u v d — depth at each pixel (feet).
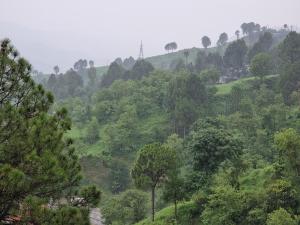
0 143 44.93
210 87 424.05
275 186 133.18
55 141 46.26
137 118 398.83
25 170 43.39
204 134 169.17
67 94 583.99
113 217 187.01
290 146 139.44
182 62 604.08
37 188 46.37
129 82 464.24
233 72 548.31
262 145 236.84
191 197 164.55
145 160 159.74
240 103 336.29
